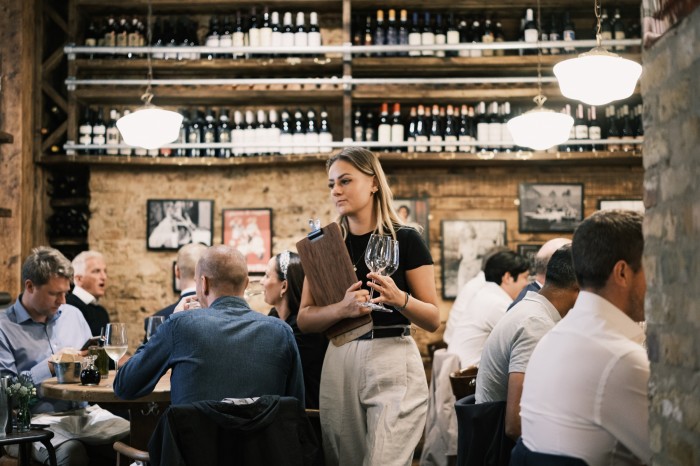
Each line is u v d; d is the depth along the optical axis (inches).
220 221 273.3
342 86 269.6
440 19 266.1
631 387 71.6
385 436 109.8
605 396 72.1
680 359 64.1
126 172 273.6
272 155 265.0
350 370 114.2
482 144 257.8
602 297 76.9
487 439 100.3
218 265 119.9
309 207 271.6
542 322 101.8
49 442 141.7
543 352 78.2
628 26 276.2
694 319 61.8
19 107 257.0
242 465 103.9
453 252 270.7
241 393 113.0
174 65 267.0
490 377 106.4
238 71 277.0
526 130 187.3
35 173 269.1
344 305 110.3
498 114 267.4
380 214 118.3
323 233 115.8
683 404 63.4
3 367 172.2
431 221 271.7
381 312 114.8
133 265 272.1
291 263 145.3
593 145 264.4
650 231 70.9
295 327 140.3
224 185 274.4
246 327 116.6
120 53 272.4
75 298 218.4
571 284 105.0
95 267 221.8
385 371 112.7
